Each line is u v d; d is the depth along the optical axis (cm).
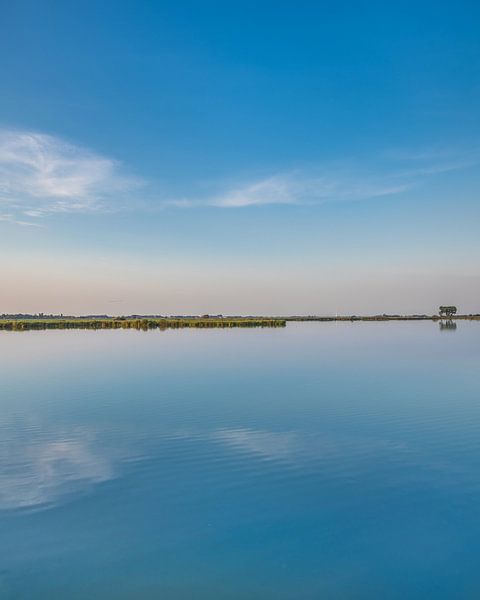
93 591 838
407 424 1912
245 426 1884
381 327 12450
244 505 1165
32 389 2698
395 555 946
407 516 1103
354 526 1059
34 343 6059
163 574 890
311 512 1127
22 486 1283
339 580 873
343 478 1338
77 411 2148
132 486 1280
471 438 1717
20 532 1034
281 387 2750
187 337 7356
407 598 823
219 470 1402
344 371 3416
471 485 1281
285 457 1516
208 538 1011
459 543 986
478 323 16825
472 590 844
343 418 2014
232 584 859
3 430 1834
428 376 3161
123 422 1948
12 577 877
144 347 5447
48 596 825
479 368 3572
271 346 5609
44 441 1694
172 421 1969
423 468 1412
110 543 990
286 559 935
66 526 1061
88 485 1287
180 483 1302
